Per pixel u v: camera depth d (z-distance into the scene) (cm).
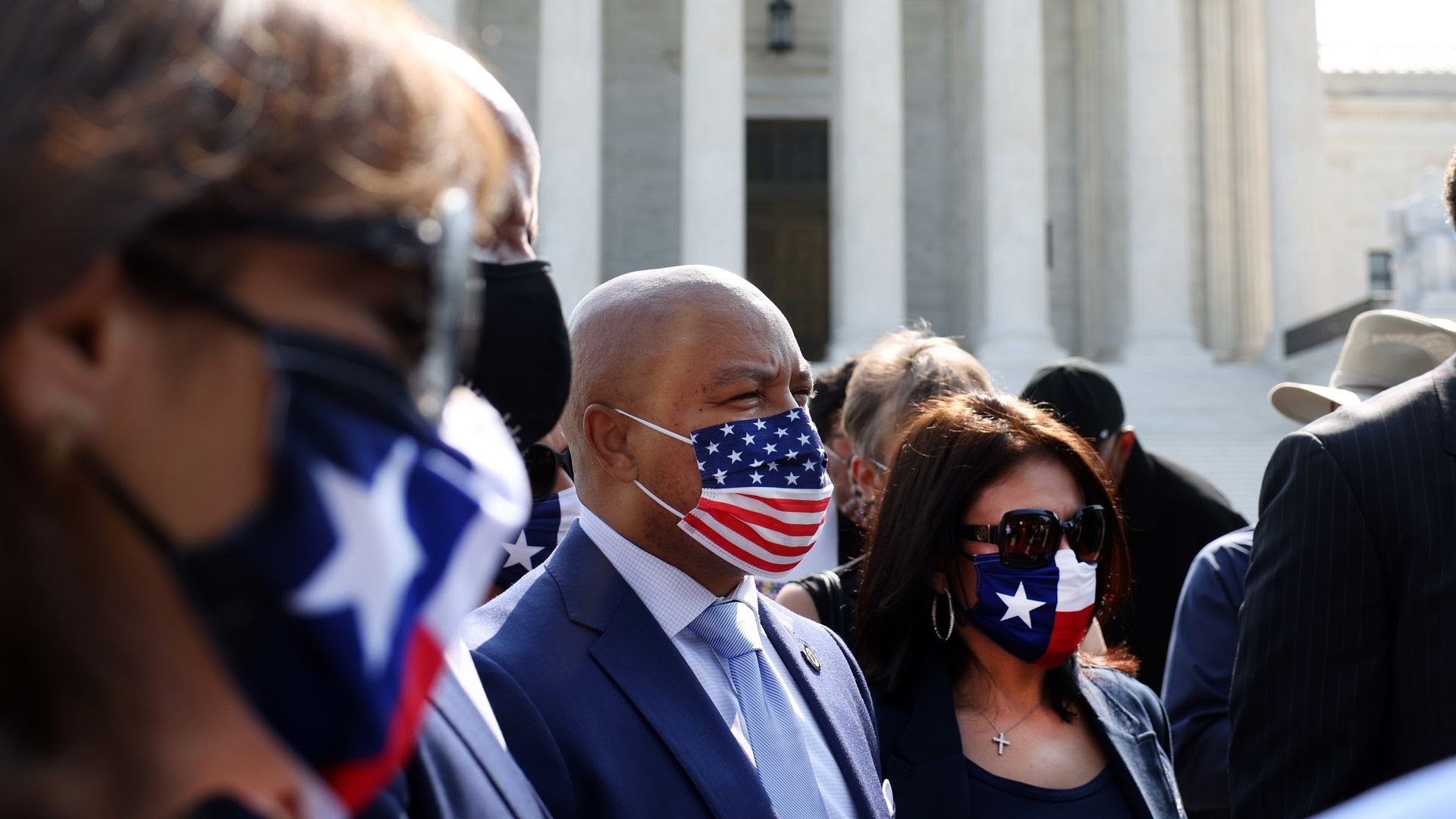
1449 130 4347
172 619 93
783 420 325
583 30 3362
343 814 106
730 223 3284
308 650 98
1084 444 415
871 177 3306
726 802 274
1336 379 636
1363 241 4319
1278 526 392
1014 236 3309
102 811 93
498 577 419
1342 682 371
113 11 87
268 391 92
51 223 80
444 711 180
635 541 321
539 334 187
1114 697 430
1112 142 3644
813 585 481
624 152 3816
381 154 97
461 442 120
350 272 98
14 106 83
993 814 384
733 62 3347
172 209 86
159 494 90
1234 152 3788
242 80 90
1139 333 3347
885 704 407
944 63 3916
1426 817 102
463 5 3259
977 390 545
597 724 277
